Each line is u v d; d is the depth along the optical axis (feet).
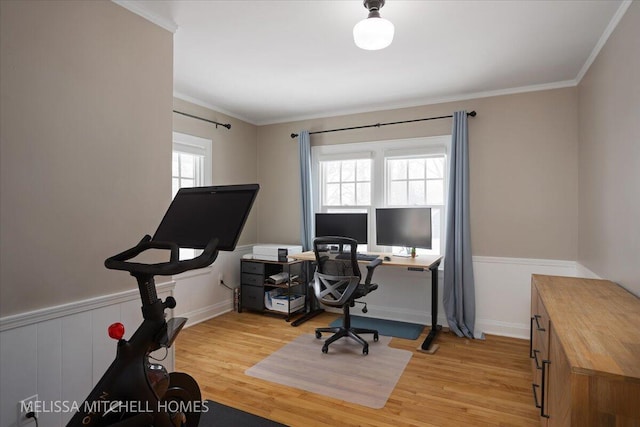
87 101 5.96
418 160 13.24
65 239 5.65
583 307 5.59
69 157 5.70
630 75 6.48
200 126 13.14
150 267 4.22
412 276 13.10
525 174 11.35
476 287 11.94
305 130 15.05
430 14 7.18
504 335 11.56
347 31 7.96
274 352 10.21
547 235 11.11
